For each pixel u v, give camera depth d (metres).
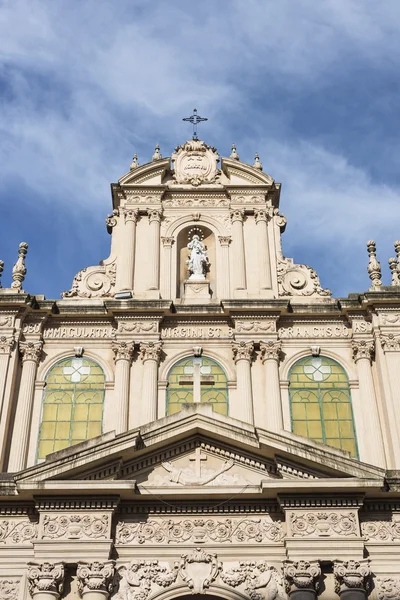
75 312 27.91
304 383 26.98
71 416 26.34
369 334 27.55
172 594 20.09
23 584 20.52
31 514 21.36
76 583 20.08
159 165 31.20
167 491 20.92
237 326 27.48
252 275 29.14
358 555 20.14
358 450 25.56
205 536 20.81
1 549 20.91
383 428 25.77
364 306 27.70
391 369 26.33
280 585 20.19
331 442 25.78
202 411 21.84
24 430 25.67
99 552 20.11
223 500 21.17
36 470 20.72
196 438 21.92
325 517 20.67
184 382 26.73
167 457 21.72
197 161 31.88
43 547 20.17
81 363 27.39
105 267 29.44
